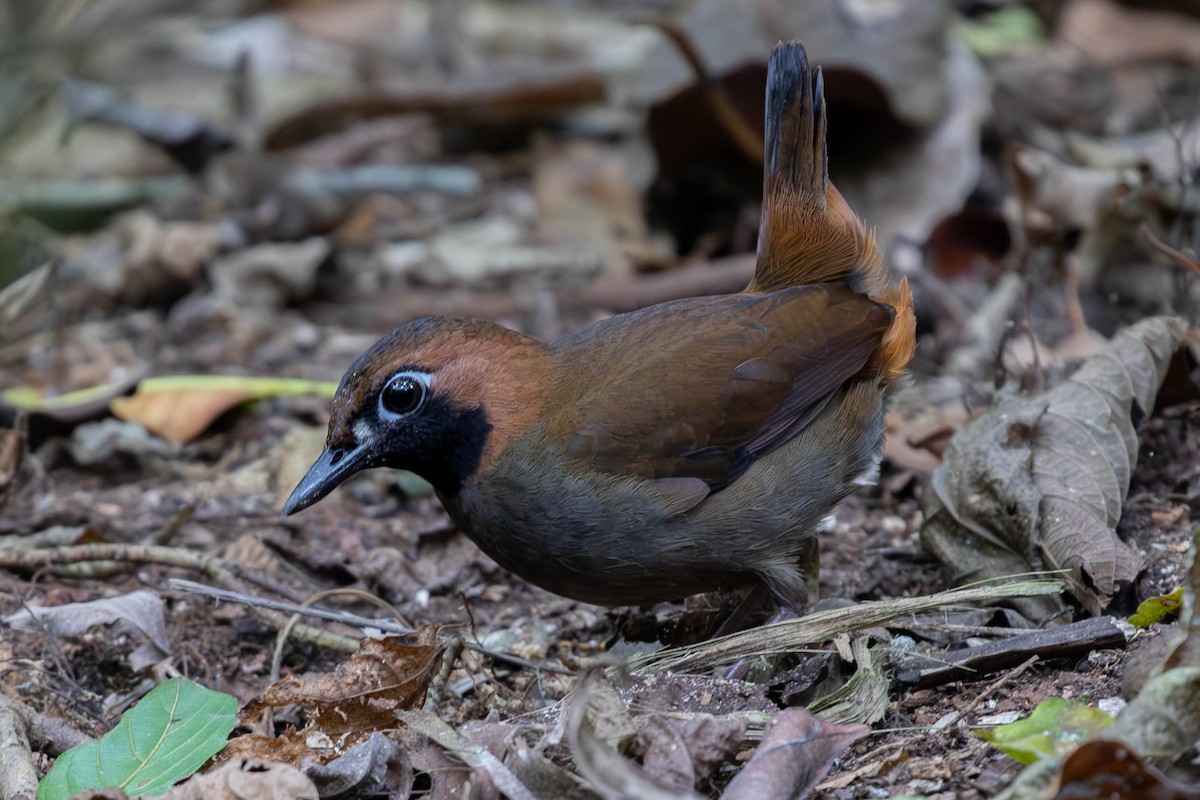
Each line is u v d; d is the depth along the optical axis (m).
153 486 11.90
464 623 8.84
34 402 12.74
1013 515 9.10
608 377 8.62
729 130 15.52
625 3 21.92
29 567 10.02
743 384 8.62
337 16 22.23
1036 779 6.07
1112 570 8.70
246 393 12.67
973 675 7.93
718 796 6.91
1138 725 6.16
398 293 15.66
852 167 15.02
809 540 9.44
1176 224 11.90
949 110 14.90
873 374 9.11
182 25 21.69
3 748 7.73
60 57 18.67
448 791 6.96
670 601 9.38
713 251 15.75
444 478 8.74
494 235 16.64
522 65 19.08
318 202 16.81
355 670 7.83
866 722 7.32
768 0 15.42
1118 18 19.09
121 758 7.45
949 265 14.17
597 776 6.09
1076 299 11.88
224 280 15.41
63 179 18.12
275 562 10.55
